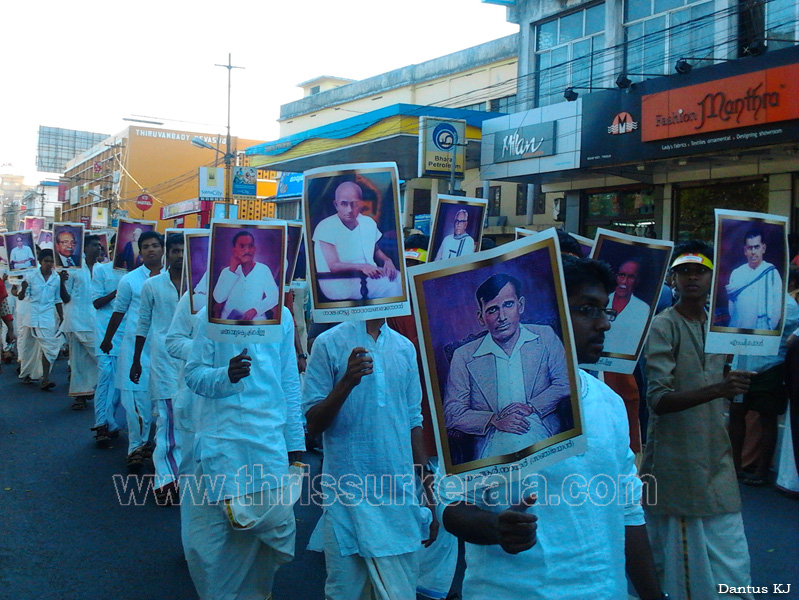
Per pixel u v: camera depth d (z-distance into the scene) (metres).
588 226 17.67
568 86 17.36
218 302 3.48
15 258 12.09
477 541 2.04
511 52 22.14
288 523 3.66
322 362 3.33
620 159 14.50
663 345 3.54
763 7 13.41
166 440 5.77
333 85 35.75
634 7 15.97
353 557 3.23
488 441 2.00
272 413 3.67
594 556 2.08
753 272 3.46
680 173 15.09
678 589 3.53
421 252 5.79
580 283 2.32
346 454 3.27
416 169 23.03
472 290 2.01
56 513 5.65
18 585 4.41
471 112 19.67
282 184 31.53
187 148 61.59
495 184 21.30
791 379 5.76
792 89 11.55
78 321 9.30
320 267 3.23
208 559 3.60
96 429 7.65
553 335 2.01
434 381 2.02
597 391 2.24
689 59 13.62
